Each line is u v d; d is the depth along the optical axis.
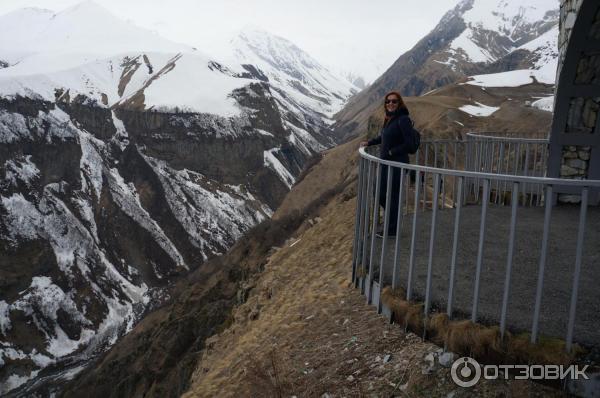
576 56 7.52
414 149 6.28
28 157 162.12
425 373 4.22
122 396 34.28
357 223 6.15
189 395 7.91
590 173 8.13
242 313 13.37
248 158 196.88
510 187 10.12
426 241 6.19
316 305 7.44
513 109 46.81
